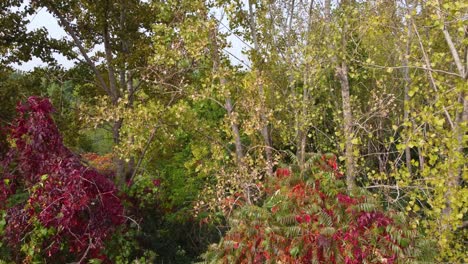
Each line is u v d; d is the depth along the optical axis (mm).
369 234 5371
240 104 9305
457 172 6195
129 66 11398
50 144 6508
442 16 6000
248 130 8797
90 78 13141
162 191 11156
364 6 9328
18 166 6629
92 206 6641
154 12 11578
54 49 12289
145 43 11852
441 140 6281
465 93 6254
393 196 9922
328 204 5660
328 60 9836
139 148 9648
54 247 6504
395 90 12039
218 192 9031
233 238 6117
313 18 10000
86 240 6848
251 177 8758
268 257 5535
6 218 6281
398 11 8648
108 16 12047
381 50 11508
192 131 10000
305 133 10016
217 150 9453
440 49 8703
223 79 9000
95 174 6812
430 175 7160
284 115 10914
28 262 6078
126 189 9727
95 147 19031
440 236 6223
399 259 5301
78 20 12750
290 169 6195
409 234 5430
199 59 9227
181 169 12562
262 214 5953
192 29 8609
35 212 6293
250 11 9570
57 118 11875
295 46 9828
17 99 11094
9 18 11430
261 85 9039
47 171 6301
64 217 6152
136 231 9320
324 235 5227
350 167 8695
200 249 12047
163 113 9344
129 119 9094
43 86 12797
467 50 6145
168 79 10016
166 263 10898
